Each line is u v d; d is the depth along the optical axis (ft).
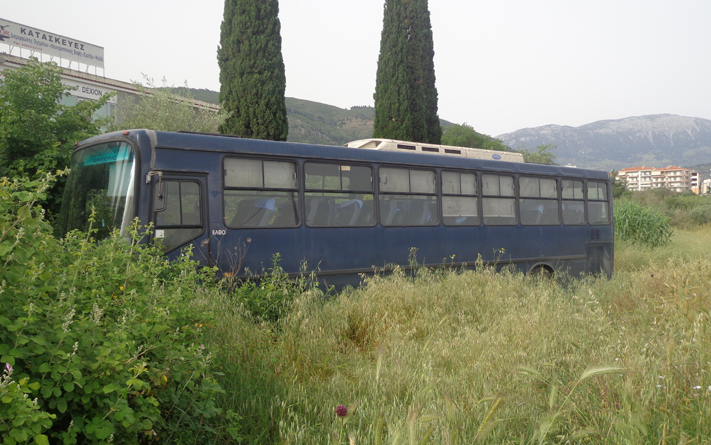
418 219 32.71
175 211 23.57
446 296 25.85
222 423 11.98
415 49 75.41
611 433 11.50
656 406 12.34
